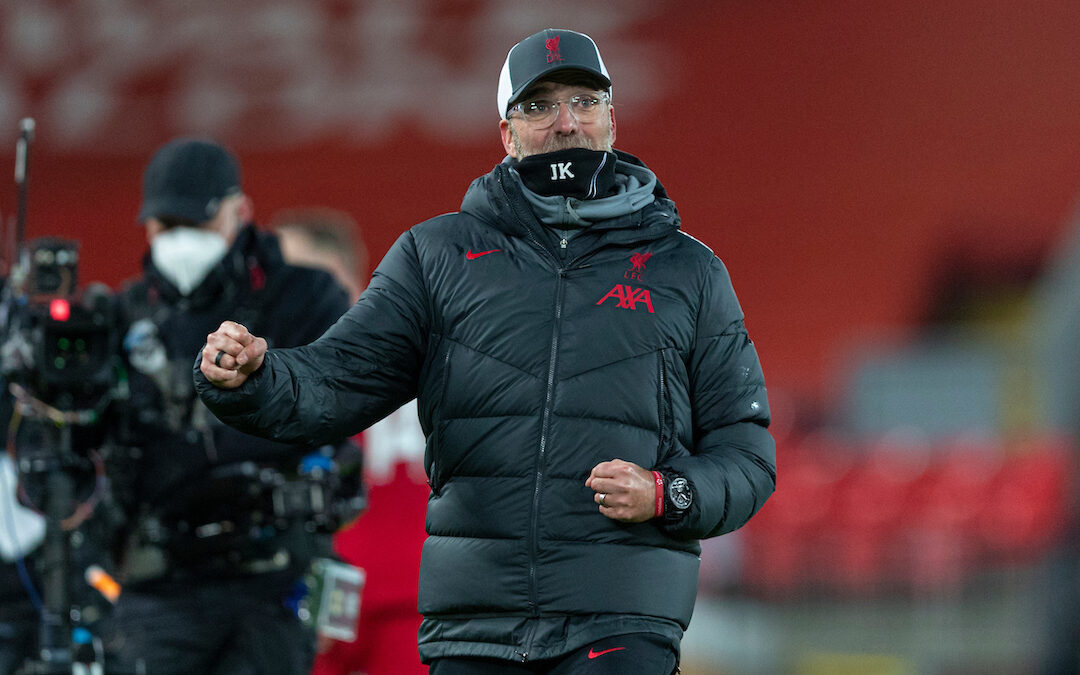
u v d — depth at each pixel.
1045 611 31.56
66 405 15.09
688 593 10.88
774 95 36.91
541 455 10.55
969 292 36.31
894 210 36.62
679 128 37.06
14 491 16.39
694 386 11.16
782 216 36.91
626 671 10.32
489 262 10.95
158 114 38.16
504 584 10.52
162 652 15.65
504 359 10.69
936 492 32.47
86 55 38.19
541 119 11.30
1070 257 35.75
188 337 15.86
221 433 15.70
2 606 16.73
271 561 15.87
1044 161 36.09
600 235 11.03
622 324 10.77
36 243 15.35
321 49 37.91
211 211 15.97
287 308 16.31
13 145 38.47
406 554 18.80
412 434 18.98
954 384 35.78
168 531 15.70
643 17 37.00
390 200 37.91
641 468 10.38
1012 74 36.19
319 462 16.00
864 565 32.38
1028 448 34.31
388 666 18.75
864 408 36.22
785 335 37.06
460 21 37.53
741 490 10.79
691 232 37.28
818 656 32.25
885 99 36.53
